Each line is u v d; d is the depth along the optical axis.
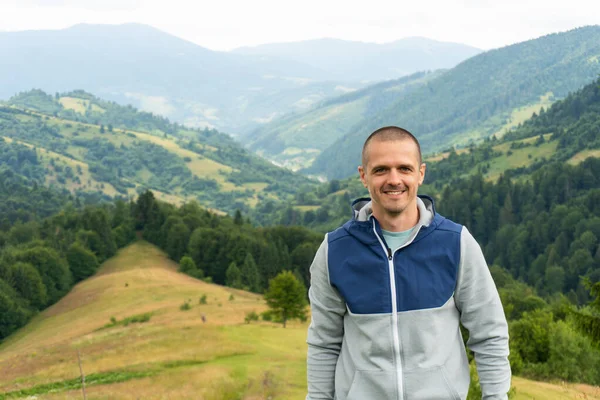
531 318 35.00
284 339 42.50
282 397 23.34
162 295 81.62
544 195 198.75
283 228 146.38
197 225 142.75
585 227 154.62
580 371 29.36
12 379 34.03
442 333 3.06
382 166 3.07
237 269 110.75
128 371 32.41
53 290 101.38
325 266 3.31
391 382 3.02
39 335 73.38
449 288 3.08
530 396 15.03
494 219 198.88
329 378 3.38
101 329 62.09
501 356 3.04
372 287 3.12
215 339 40.97
